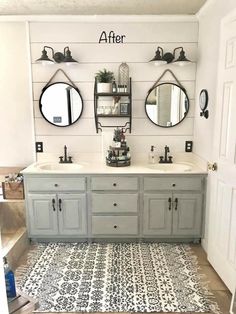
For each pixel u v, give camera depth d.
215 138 2.39
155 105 3.19
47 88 3.14
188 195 2.84
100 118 3.22
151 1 2.59
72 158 3.27
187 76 3.14
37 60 2.89
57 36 3.05
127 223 2.91
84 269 2.48
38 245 2.92
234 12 2.00
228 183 2.13
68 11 2.86
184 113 3.21
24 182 2.84
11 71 3.11
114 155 3.04
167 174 2.80
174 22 3.03
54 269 2.48
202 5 2.70
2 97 3.16
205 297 2.12
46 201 2.86
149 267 2.51
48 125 3.22
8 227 2.96
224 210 2.21
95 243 2.96
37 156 3.27
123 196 2.85
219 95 2.29
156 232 2.92
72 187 2.83
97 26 3.03
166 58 3.04
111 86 3.06
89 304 2.04
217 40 2.47
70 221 2.90
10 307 1.29
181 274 2.41
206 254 2.75
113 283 2.28
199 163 3.01
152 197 2.85
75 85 3.15
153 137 3.25
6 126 3.22
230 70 2.08
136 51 3.09
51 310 1.98
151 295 2.14
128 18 2.99
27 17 2.96
